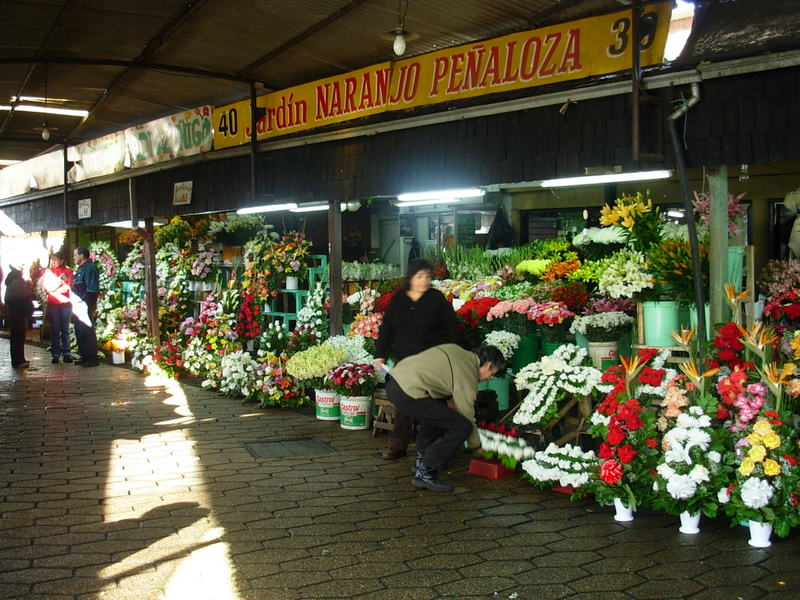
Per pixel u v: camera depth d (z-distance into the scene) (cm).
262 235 980
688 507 429
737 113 475
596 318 594
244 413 781
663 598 355
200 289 1138
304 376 725
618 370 501
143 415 773
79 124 1115
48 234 1812
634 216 560
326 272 935
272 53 721
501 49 590
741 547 413
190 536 440
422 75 653
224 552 416
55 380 995
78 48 732
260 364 843
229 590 369
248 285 955
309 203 829
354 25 629
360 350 754
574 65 545
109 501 502
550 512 477
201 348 977
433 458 516
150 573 388
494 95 597
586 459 487
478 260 866
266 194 823
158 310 1112
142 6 618
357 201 753
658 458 452
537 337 678
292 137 786
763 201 834
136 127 1039
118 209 1144
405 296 567
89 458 608
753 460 408
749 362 453
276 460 602
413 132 667
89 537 438
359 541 432
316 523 461
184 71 780
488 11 573
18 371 1075
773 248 833
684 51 491
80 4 614
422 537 437
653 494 450
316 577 383
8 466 584
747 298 522
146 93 909
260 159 834
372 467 582
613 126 529
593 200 953
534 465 509
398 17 596
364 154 717
